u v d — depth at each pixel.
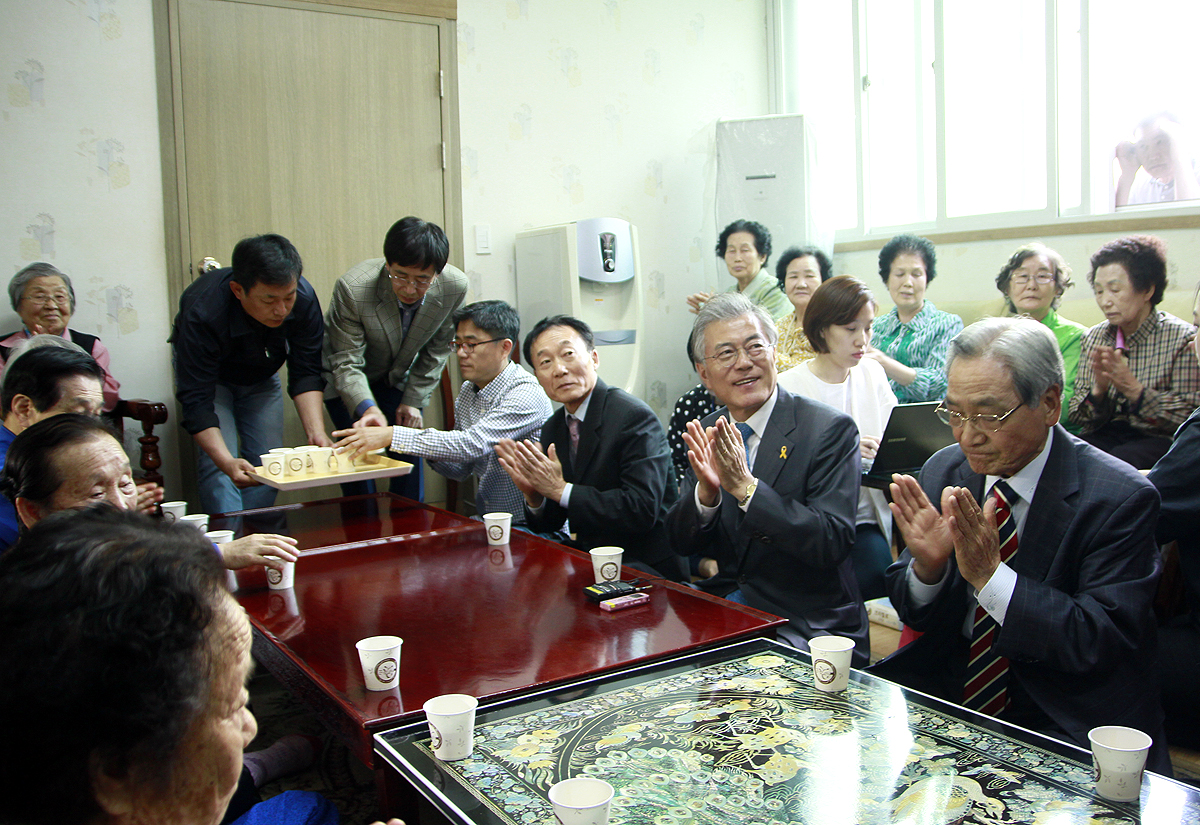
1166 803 0.93
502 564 1.96
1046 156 3.96
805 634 1.85
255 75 3.86
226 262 3.87
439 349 3.55
